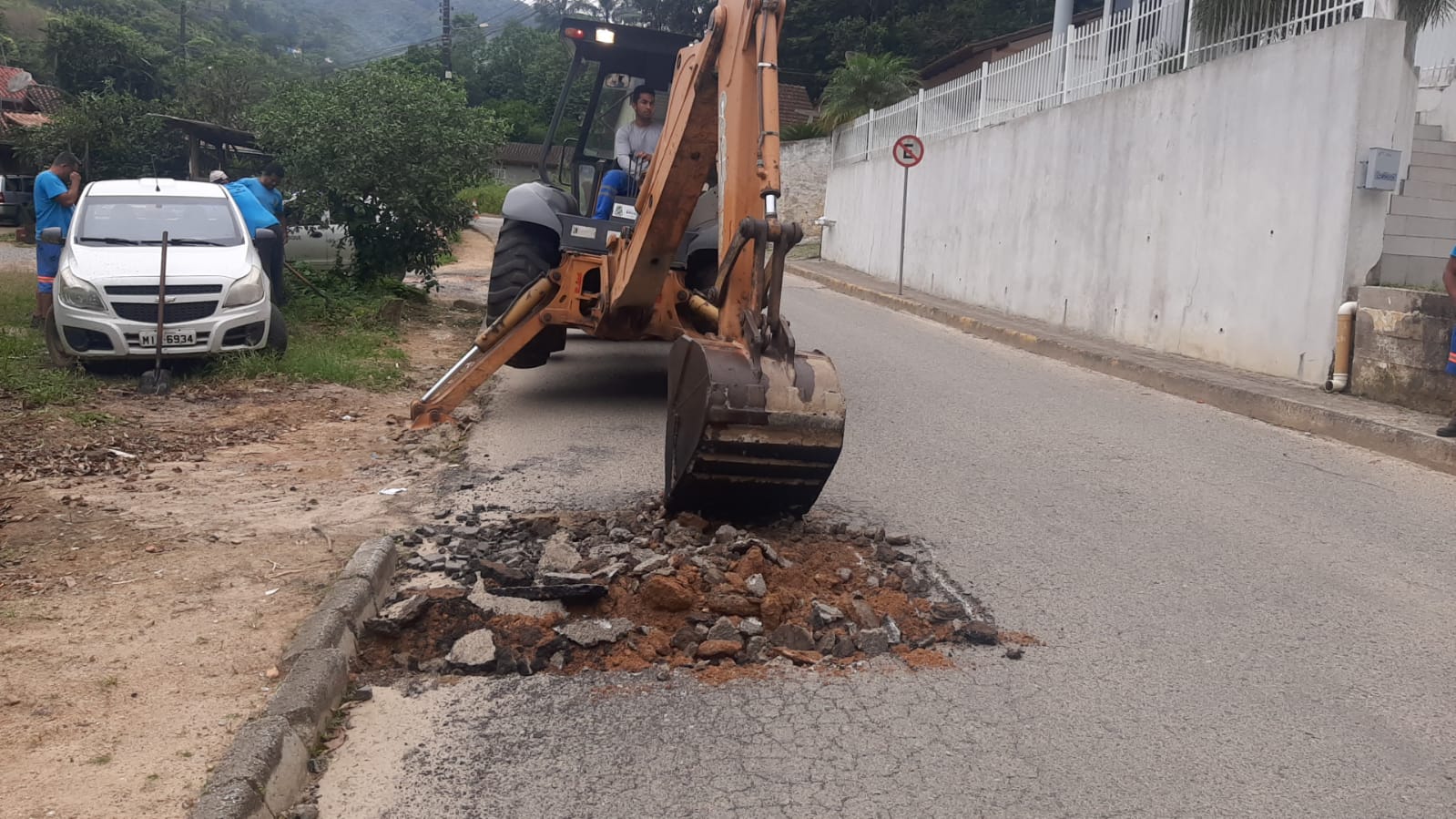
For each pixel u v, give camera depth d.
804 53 42.31
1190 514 6.16
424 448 7.48
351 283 14.41
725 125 5.38
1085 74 14.48
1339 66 9.26
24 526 5.47
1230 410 9.29
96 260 9.54
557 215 8.90
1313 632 4.52
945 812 3.20
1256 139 10.39
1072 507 6.23
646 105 9.29
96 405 8.30
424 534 5.42
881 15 42.25
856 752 3.53
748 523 5.42
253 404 8.72
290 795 3.24
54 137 31.44
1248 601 4.85
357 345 11.12
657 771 3.41
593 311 8.05
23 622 4.27
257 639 4.15
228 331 9.59
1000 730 3.68
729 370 4.75
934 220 19.41
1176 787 3.34
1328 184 9.41
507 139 15.41
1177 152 11.71
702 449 4.75
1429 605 4.84
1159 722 3.74
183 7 64.12
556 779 3.37
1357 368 8.99
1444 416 8.14
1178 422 8.74
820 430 4.78
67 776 3.18
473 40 73.12
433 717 3.74
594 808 3.21
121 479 6.47
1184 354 11.53
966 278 17.75
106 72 47.22
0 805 3.03
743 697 3.89
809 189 30.58
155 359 9.38
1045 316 14.77
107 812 3.01
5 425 7.41
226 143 22.28
